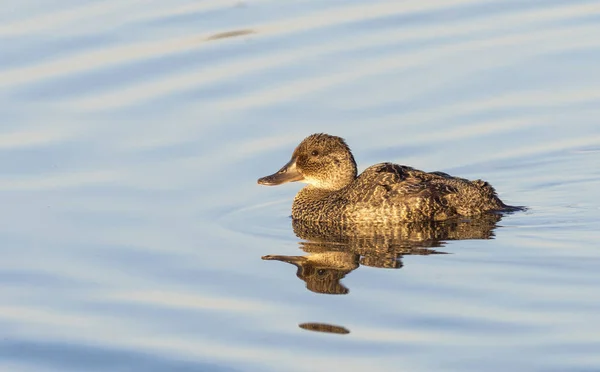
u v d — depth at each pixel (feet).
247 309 41.27
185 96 68.23
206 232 51.34
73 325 40.42
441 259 46.14
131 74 71.00
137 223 52.24
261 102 67.46
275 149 61.98
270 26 77.92
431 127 64.75
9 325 40.52
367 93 68.33
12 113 66.18
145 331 39.65
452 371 35.47
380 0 82.99
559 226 50.65
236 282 44.24
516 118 65.57
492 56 72.90
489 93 68.33
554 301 40.70
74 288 43.96
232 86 69.36
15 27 77.56
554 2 82.28
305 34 76.48
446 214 52.75
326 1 82.74
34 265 46.62
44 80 70.18
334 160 57.16
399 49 74.02
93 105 67.36
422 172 54.70
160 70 71.41
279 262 46.73
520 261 45.42
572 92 68.18
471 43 74.90
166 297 42.80
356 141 63.21
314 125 64.69
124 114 66.23
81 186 57.06
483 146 62.75
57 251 48.29
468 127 64.69
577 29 77.00
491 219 52.37
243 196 56.85
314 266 45.98
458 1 82.48
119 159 60.70
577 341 37.19
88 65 72.02
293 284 43.75
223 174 59.26
